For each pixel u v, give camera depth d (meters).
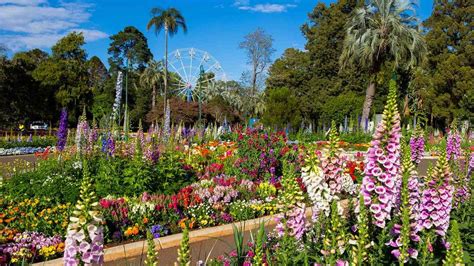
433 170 4.40
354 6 48.22
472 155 8.29
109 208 7.73
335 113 40.09
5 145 24.52
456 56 41.41
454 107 40.53
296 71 51.28
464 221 5.66
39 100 46.03
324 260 4.01
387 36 26.86
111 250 6.64
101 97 49.34
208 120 44.72
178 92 57.88
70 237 3.02
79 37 51.88
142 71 72.69
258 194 9.98
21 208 7.99
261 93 51.88
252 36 50.38
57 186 9.05
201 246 6.62
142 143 12.65
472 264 4.52
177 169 10.47
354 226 4.41
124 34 70.56
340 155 5.19
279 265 4.29
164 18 49.22
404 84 44.16
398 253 3.81
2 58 41.53
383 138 4.05
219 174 11.95
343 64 29.73
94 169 11.06
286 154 11.67
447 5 44.38
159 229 7.55
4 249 6.22
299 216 4.37
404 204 4.03
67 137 14.38
